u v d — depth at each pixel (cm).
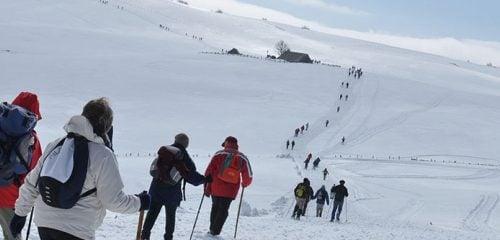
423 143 7056
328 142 6638
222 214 1182
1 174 612
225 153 1171
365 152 6353
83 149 459
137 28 19050
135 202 484
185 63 10275
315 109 8088
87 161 457
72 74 8750
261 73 9925
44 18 18138
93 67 9238
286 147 6234
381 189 4262
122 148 5481
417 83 10475
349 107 8400
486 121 8444
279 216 2344
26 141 629
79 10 19625
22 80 8306
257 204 2880
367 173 5109
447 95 9869
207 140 6253
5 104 637
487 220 3325
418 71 19488
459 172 5659
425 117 8238
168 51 14500
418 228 2392
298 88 9169
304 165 5075
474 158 6700
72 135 467
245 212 2191
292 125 7162
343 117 7850
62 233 459
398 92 9544
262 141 6438
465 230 2672
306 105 8256
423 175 5272
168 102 7800
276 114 7638
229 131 6706
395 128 7550
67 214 459
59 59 9669
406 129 7550
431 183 4878
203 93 8456
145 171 3597
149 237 1016
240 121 7162
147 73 9244
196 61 10569
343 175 4866
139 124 6650
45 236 464
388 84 9950
